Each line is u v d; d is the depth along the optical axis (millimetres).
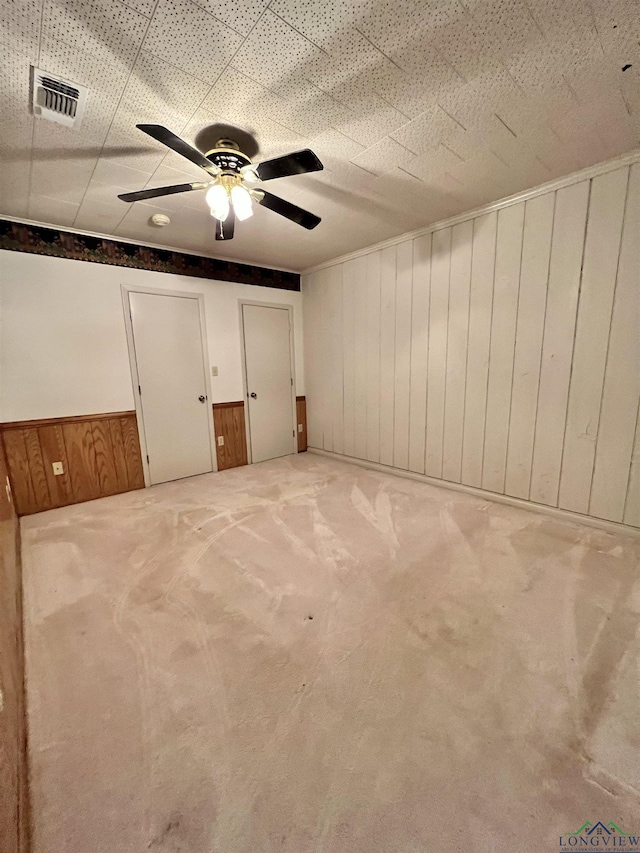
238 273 4113
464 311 3043
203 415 4004
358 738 1190
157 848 934
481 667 1445
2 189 2320
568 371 2553
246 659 1508
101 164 2064
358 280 3875
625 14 1237
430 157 2090
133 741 1192
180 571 2139
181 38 1278
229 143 1877
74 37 1266
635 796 1017
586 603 1787
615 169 2180
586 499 2584
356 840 942
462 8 1201
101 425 3346
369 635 1621
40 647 1584
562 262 2469
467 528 2600
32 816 994
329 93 1571
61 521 2873
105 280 3264
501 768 1094
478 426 3100
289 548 2377
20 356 2922
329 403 4543
